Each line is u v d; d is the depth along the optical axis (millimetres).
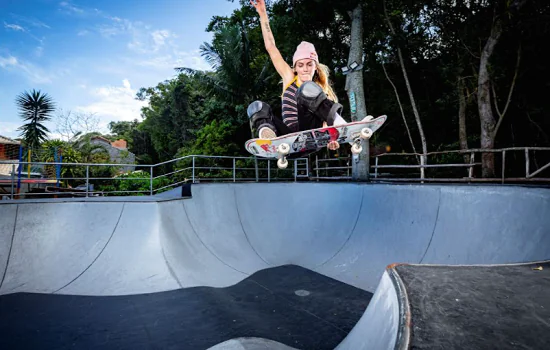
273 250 7641
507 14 10062
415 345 1358
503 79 11891
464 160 12773
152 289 5469
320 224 7812
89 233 6078
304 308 5070
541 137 12312
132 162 35094
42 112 20844
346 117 15531
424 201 6352
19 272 5348
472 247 5355
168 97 30844
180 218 7031
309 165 12938
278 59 4535
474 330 1463
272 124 4523
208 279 6070
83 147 21375
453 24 12633
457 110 14359
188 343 3973
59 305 4824
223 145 17719
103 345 3889
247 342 3977
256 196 8562
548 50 10703
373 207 7184
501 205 5215
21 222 5754
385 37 13672
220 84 17500
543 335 1413
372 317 2174
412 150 15812
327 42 13867
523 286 1996
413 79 15102
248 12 16312
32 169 16031
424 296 1847
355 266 6516
